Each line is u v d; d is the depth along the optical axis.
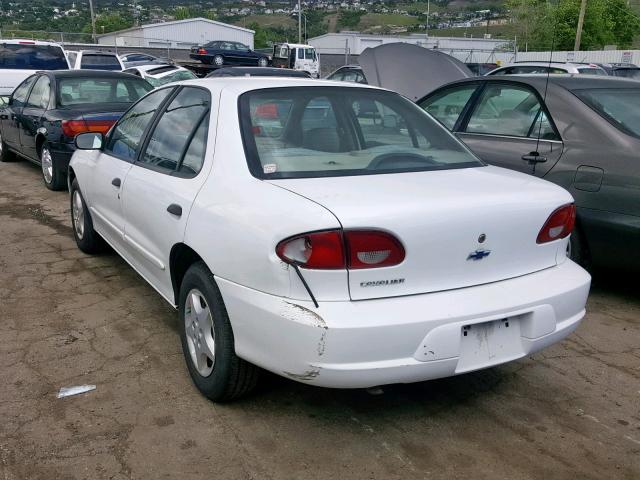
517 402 3.37
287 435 3.02
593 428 3.14
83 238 5.54
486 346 2.83
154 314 4.40
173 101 4.05
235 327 2.88
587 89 4.96
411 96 8.94
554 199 3.11
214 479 2.70
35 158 8.86
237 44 36.00
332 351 2.54
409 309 2.63
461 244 2.77
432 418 3.19
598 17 34.91
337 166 3.17
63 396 3.31
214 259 2.97
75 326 4.18
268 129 3.29
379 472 2.76
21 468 2.74
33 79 9.34
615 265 4.52
